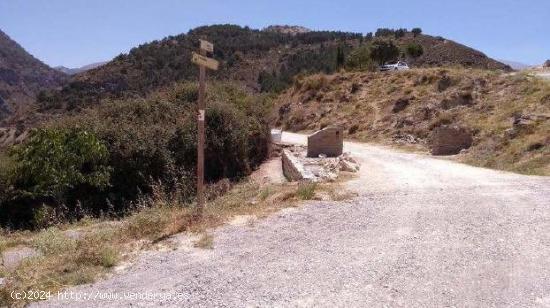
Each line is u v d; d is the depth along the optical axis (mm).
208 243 7215
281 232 7859
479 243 7250
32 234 10695
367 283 5715
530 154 17141
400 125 28766
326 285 5648
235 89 23391
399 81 34969
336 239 7473
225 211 9328
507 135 19641
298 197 10633
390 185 12453
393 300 5250
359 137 30266
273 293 5418
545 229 7996
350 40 127500
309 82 41500
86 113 17438
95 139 14641
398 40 103812
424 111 28406
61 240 7934
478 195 10867
